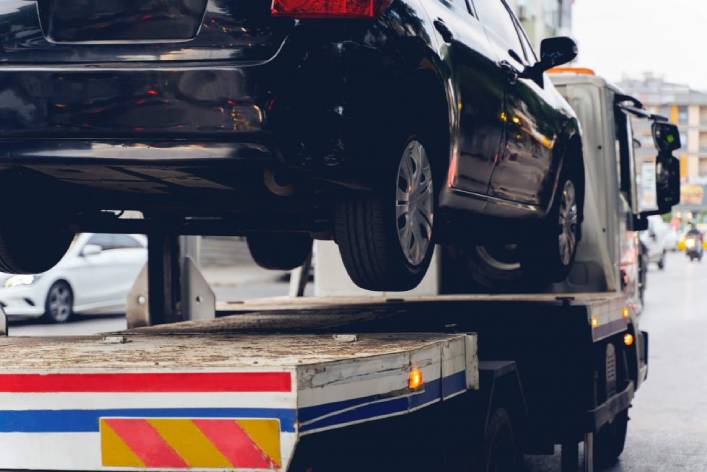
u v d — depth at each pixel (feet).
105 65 17.70
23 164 18.15
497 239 28.86
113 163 17.74
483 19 26.76
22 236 21.26
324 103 17.92
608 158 36.86
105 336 18.81
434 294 35.22
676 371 50.16
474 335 18.15
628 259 39.83
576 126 32.53
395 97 19.90
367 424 15.11
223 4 17.51
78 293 68.74
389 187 20.30
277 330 20.83
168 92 17.37
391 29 19.66
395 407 14.74
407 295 35.45
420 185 21.79
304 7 17.57
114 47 17.78
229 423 12.59
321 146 17.95
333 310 26.94
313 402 12.76
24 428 13.19
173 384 12.77
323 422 12.98
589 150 36.96
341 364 13.35
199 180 19.42
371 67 18.85
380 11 18.86
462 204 24.12
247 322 23.16
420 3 21.75
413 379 15.30
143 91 17.46
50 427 13.14
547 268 31.58
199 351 15.05
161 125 17.43
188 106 17.34
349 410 13.53
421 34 20.99
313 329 21.09
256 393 12.52
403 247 21.11
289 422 12.41
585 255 36.52
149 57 17.63
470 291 35.73
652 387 45.44
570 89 37.09
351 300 31.81
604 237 36.50
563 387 23.95
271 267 32.12
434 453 17.30
